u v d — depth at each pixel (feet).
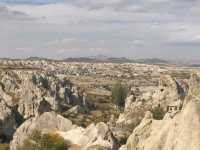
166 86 454.81
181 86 456.86
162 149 126.00
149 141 136.15
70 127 248.73
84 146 210.59
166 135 128.16
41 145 216.74
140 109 412.57
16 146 258.78
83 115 545.85
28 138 234.17
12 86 631.97
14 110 499.92
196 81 126.62
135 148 145.89
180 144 115.75
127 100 522.47
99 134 211.20
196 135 112.78
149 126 150.71
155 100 436.35
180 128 118.93
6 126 438.40
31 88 601.21
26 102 531.09
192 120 115.55
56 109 558.97
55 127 251.39
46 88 651.25
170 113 141.28
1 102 488.44
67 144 219.00
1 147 290.35
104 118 511.81
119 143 216.54
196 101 118.93
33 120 264.52
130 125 361.30
